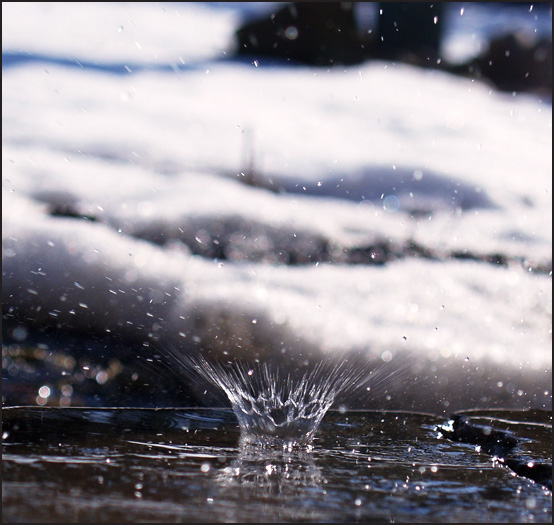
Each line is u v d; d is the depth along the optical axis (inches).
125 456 65.7
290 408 87.0
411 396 98.3
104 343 105.0
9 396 89.4
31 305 109.3
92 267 115.2
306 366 99.4
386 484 62.4
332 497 57.4
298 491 58.4
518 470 69.7
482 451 79.6
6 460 61.2
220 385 95.0
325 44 469.7
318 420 85.2
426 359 105.5
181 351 101.2
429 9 482.3
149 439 73.2
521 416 93.4
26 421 76.9
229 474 62.2
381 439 80.5
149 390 94.3
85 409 85.2
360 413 92.0
